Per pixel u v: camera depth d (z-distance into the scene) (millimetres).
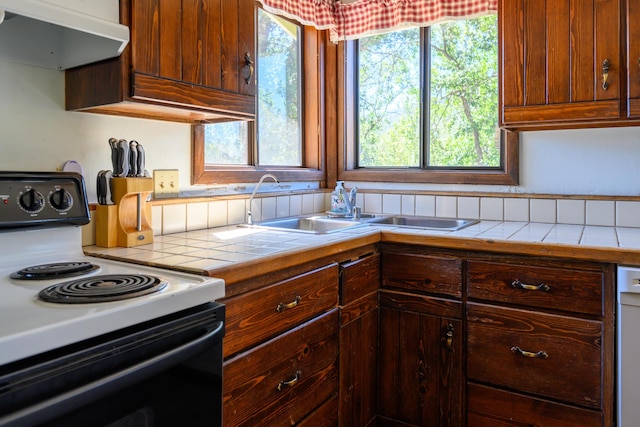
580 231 1766
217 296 986
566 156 2047
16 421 625
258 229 1804
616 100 1618
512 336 1563
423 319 1729
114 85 1227
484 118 2289
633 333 1345
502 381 1586
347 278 1586
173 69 1315
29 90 1278
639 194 1916
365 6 2400
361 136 2650
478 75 2293
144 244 1422
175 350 848
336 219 2211
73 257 1239
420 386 1742
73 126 1387
